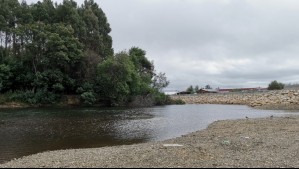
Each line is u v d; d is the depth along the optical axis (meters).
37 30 78.31
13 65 77.88
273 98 86.25
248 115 49.81
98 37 94.56
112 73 76.00
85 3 107.62
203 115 50.34
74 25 90.06
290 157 16.61
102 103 78.44
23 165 15.85
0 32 86.06
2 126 35.03
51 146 23.62
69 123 38.09
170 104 92.31
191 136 26.14
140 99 82.75
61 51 74.12
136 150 18.72
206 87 156.50
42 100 73.38
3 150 21.95
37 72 74.81
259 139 22.48
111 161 15.98
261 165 14.89
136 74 82.81
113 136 28.23
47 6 95.94
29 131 31.16
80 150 20.53
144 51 102.38
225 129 30.55
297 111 58.31
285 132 26.86
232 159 16.16
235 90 148.75
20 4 95.62
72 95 78.19
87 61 79.19
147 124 37.19
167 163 15.34
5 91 76.62
